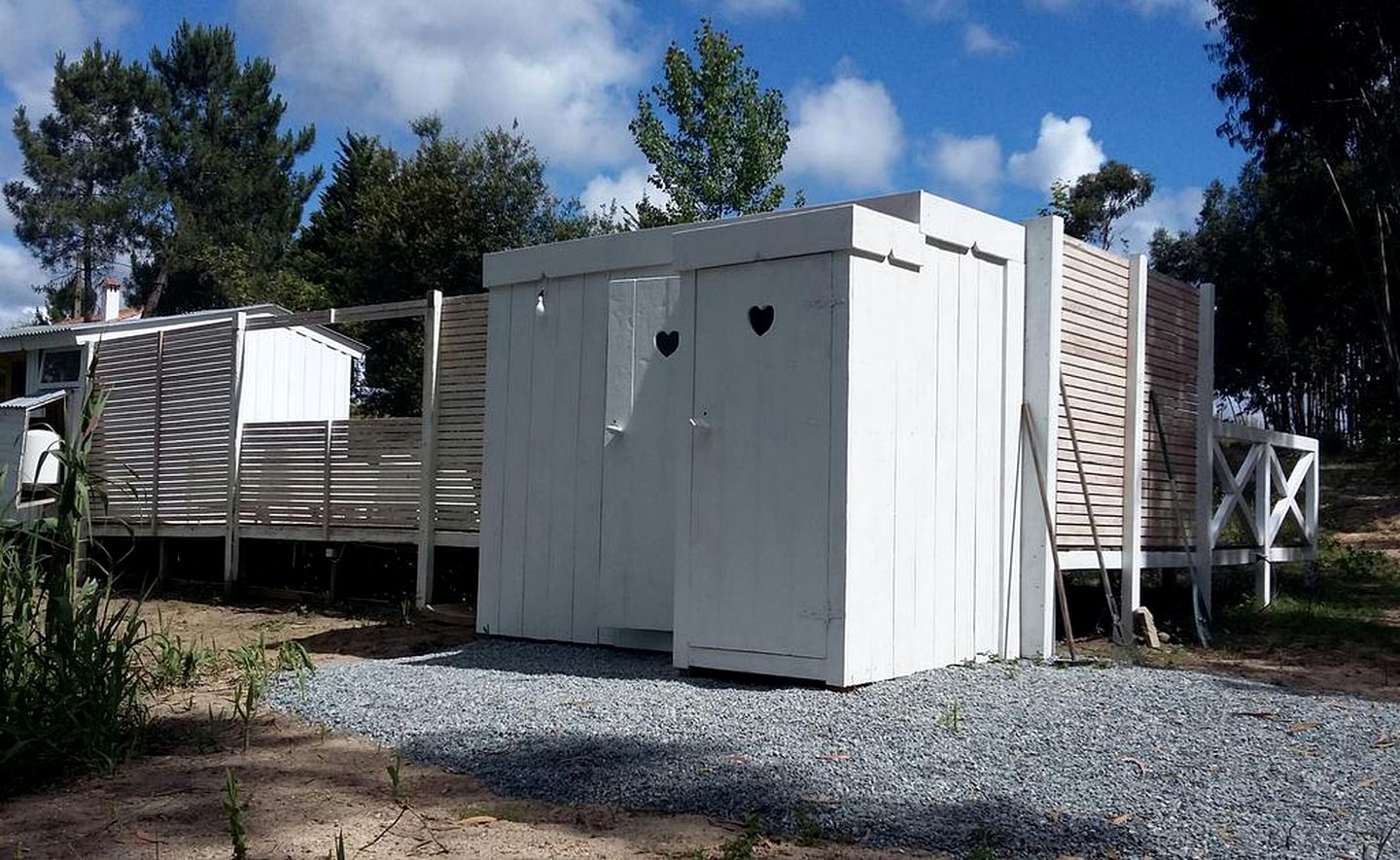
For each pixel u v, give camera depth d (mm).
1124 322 8828
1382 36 15828
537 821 4000
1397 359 17984
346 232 34812
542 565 8023
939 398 6863
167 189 43625
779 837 3820
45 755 4730
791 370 6188
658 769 4465
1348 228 20328
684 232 6605
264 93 46688
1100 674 6645
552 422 8047
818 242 6105
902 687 6031
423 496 9734
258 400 13195
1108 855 3584
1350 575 13016
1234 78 17766
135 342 13086
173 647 6820
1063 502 7902
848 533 5961
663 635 7395
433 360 9773
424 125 30281
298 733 5379
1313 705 5852
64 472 5590
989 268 7402
